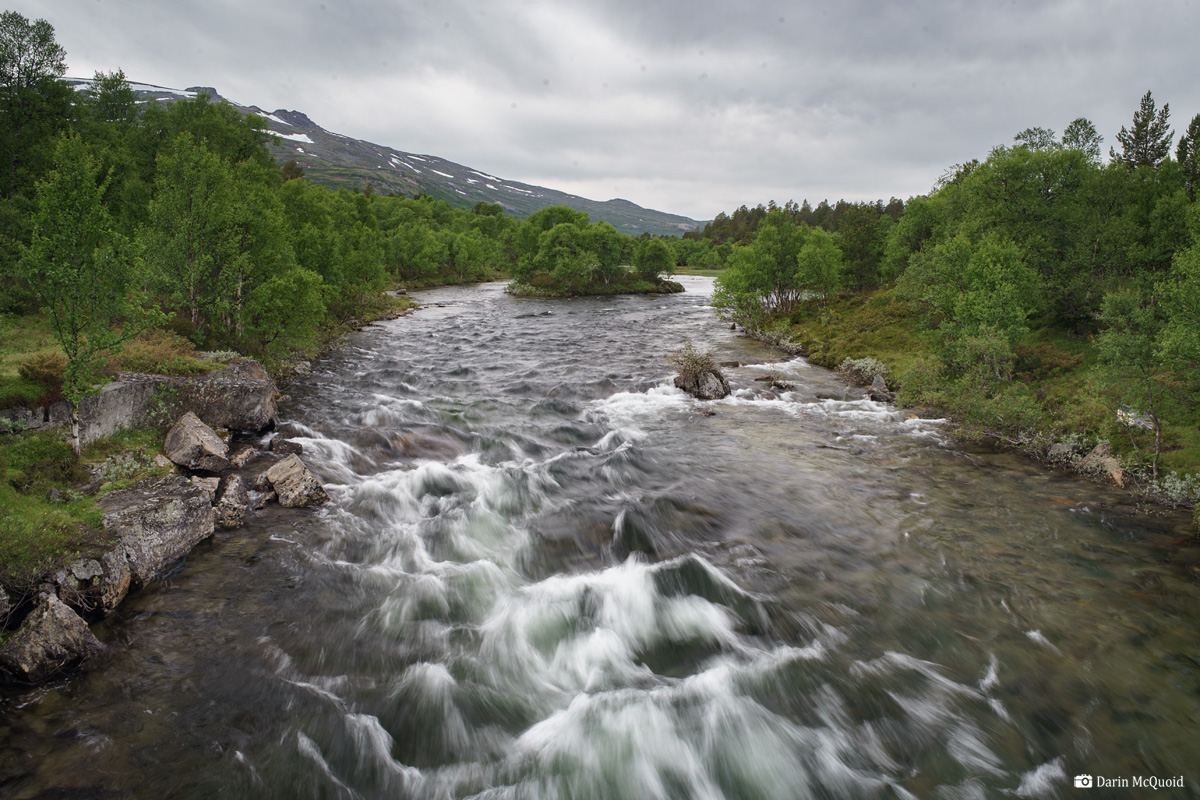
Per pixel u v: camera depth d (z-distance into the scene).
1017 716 8.80
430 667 9.69
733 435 22.77
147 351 20.78
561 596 11.76
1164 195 32.72
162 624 10.46
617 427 23.48
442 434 21.83
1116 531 14.79
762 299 60.31
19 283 25.23
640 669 9.84
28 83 38.44
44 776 7.34
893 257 51.09
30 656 8.83
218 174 27.73
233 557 12.78
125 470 14.77
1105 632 10.77
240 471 16.98
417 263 100.12
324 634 10.42
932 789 7.62
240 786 7.42
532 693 9.26
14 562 9.80
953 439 22.58
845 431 23.50
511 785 7.68
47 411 15.12
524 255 106.12
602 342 44.94
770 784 7.75
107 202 35.94
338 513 15.13
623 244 107.19
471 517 15.23
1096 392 21.12
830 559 13.34
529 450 20.61
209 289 28.72
